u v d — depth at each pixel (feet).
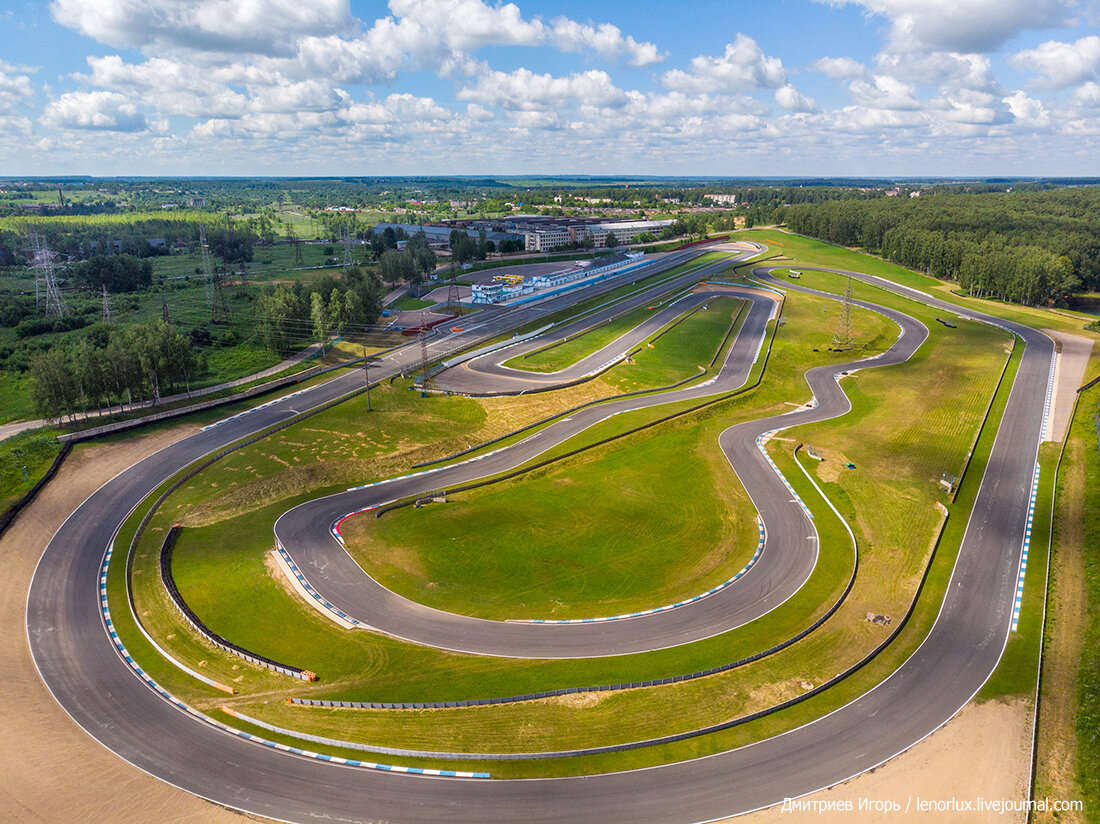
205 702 199.31
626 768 176.45
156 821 160.56
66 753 179.52
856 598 249.96
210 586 255.91
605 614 240.94
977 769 177.78
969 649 224.53
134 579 260.01
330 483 338.95
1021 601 250.16
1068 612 242.78
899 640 228.63
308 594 251.39
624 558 276.21
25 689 202.80
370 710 194.80
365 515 308.60
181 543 285.02
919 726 191.83
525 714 193.16
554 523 302.66
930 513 309.63
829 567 269.23
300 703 197.77
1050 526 300.81
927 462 361.71
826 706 198.29
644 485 337.93
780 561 273.54
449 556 276.62
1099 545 282.77
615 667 213.87
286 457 362.94
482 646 223.92
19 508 303.89
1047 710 198.49
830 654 219.61
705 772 175.52
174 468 349.41
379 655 219.61
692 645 224.33
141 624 234.58
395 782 172.35
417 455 368.68
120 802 165.17
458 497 326.65
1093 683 207.31
